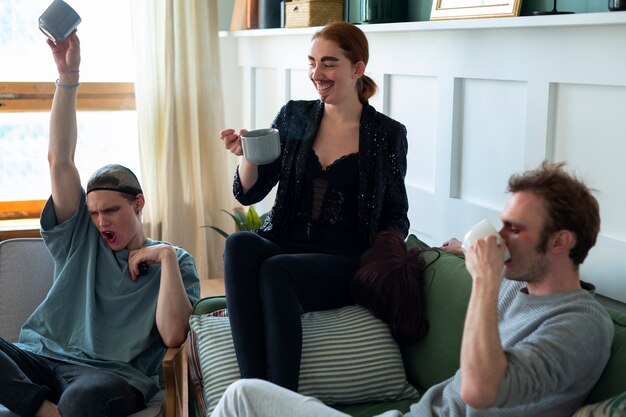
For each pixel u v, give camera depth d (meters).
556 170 1.62
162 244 2.54
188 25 4.13
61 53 2.51
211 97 4.21
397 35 2.97
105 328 2.40
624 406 1.48
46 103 4.16
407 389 2.12
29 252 2.67
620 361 1.60
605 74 2.06
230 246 2.16
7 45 4.08
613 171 2.10
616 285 2.11
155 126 4.16
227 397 1.80
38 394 2.17
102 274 2.47
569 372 1.52
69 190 2.52
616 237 2.12
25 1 4.07
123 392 2.20
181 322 2.33
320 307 2.22
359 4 3.39
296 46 3.71
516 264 1.61
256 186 2.51
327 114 2.45
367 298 2.19
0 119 4.12
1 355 2.18
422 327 2.12
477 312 1.51
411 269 2.17
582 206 1.58
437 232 2.84
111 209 2.44
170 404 2.16
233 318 2.09
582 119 2.19
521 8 2.43
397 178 2.42
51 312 2.44
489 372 1.47
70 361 2.34
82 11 4.18
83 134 4.29
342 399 2.08
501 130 2.49
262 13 3.96
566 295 1.60
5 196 4.18
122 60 4.28
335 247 2.37
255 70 4.28
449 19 2.64
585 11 2.18
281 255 2.17
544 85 2.28
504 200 2.49
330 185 2.38
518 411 1.60
